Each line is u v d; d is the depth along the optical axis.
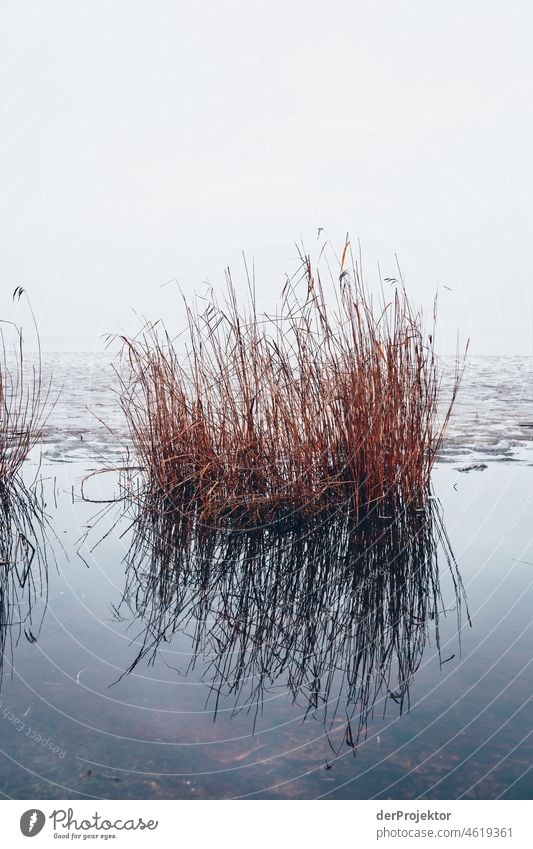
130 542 4.02
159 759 1.92
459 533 4.06
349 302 4.39
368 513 4.36
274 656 2.62
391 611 3.03
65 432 7.04
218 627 2.90
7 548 3.90
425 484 4.69
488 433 7.02
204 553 3.84
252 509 4.42
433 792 1.76
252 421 4.53
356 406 4.35
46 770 1.87
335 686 2.37
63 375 11.43
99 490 5.12
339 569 3.57
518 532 4.05
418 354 4.52
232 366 4.65
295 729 2.08
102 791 1.77
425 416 4.62
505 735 2.03
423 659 2.56
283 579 3.45
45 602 3.14
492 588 3.25
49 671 2.46
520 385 10.62
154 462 4.97
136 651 2.65
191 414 4.79
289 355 4.46
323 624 2.92
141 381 5.12
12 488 5.14
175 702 2.25
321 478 4.46
